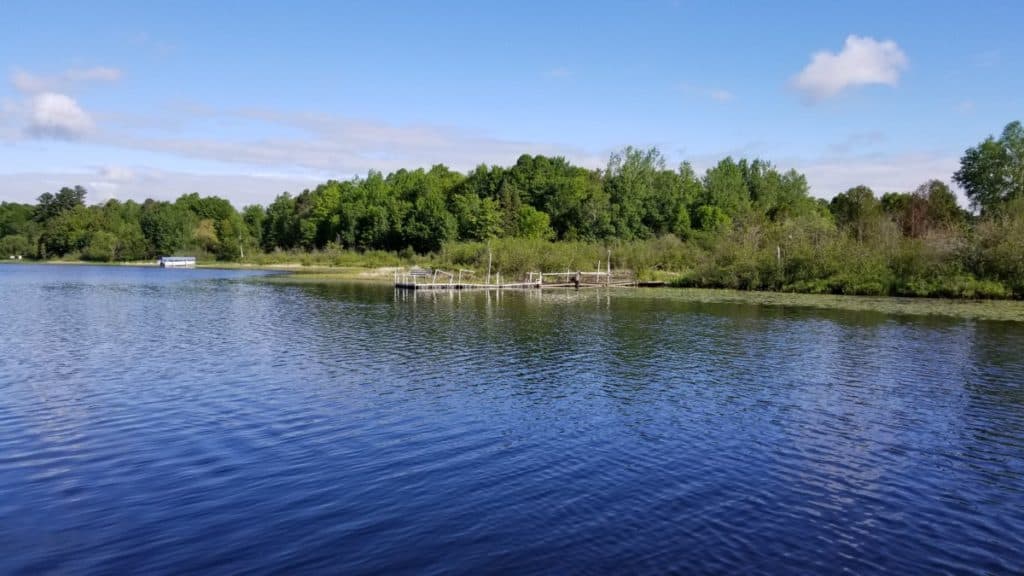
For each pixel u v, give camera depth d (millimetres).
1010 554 11297
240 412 19672
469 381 24031
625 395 21984
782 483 14344
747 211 104500
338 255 128500
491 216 116438
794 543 11594
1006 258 56031
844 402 21047
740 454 16203
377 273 104000
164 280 87812
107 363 26953
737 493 13781
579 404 20797
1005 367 26359
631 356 29031
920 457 16031
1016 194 92938
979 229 60125
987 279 56938
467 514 12695
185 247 151375
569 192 127312
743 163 150125
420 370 25953
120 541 11609
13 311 46344
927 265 60125
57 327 37844
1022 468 15352
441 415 19469
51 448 16469
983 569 10781
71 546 11438
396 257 123750
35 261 155000
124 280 87375
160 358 28141
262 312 46562
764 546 11477
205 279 90500
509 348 31125
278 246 156000
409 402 20953
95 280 87125
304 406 20391
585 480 14453
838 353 29625
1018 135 96125
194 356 28672
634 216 117250
